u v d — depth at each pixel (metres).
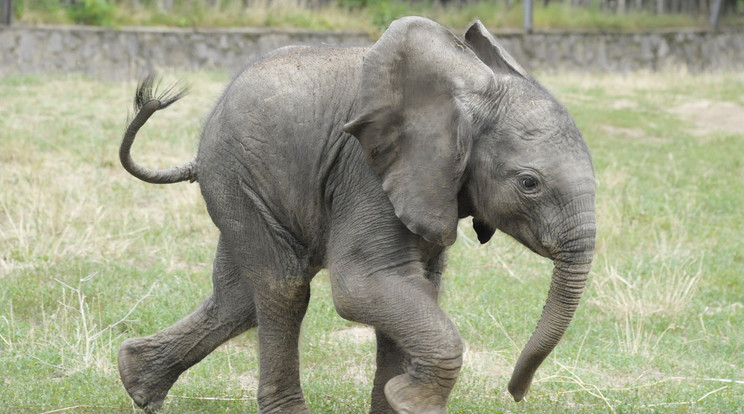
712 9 41.75
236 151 8.10
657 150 23.95
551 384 10.50
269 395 8.58
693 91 32.94
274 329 8.47
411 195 7.21
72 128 21.98
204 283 13.44
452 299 13.18
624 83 34.19
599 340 12.19
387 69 7.20
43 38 30.28
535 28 38.19
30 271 13.38
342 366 11.00
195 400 9.82
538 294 13.61
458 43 7.37
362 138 7.29
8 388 9.80
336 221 7.71
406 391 7.12
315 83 7.90
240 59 33.44
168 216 16.31
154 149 20.81
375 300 7.34
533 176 6.93
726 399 10.30
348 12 36.91
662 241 15.88
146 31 31.94
